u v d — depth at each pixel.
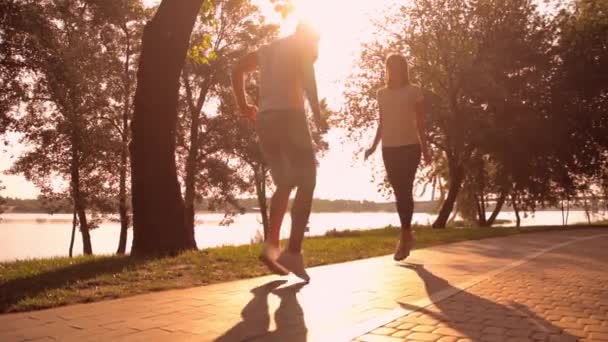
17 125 20.33
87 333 2.27
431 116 22.17
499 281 3.63
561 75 22.62
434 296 3.02
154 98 6.72
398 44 24.11
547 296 3.03
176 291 3.41
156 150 6.66
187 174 29.73
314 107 3.60
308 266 4.77
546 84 22.62
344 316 2.54
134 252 6.53
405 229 5.11
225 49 30.20
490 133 21.58
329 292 3.24
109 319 2.55
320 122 3.67
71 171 23.44
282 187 3.49
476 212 35.88
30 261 6.30
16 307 2.85
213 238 62.88
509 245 7.05
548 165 23.52
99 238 76.56
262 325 2.38
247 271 4.38
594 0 26.02
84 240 26.52
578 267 4.44
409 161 5.20
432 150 26.14
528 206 26.20
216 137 30.12
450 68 22.66
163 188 6.62
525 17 22.66
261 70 3.57
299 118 3.46
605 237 8.91
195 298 3.10
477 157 26.33
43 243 59.72
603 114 22.41
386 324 2.33
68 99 18.41
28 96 18.48
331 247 6.61
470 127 21.89
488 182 27.88
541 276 3.87
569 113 22.50
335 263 5.07
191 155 29.83
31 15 15.81
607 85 22.39
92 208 25.33
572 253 5.77
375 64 24.20
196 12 7.13
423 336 2.12
